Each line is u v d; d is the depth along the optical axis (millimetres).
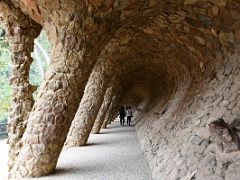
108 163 7781
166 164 5926
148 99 25922
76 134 10891
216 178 3766
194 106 6855
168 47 8477
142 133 13617
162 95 16875
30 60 7047
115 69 11703
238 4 4551
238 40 5188
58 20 5379
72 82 5859
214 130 4293
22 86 6949
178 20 6141
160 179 5539
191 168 4566
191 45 7121
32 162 6156
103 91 11141
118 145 11102
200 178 4098
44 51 20469
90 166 7402
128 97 34062
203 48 6707
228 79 5395
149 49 9492
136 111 34438
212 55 6445
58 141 6188
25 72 6984
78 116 10969
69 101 5980
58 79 5828
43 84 5961
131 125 22203
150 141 9852
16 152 6848
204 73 7199
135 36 7879
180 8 5566
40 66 20750
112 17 5551
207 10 5223
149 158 7938
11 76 6957
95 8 5027
